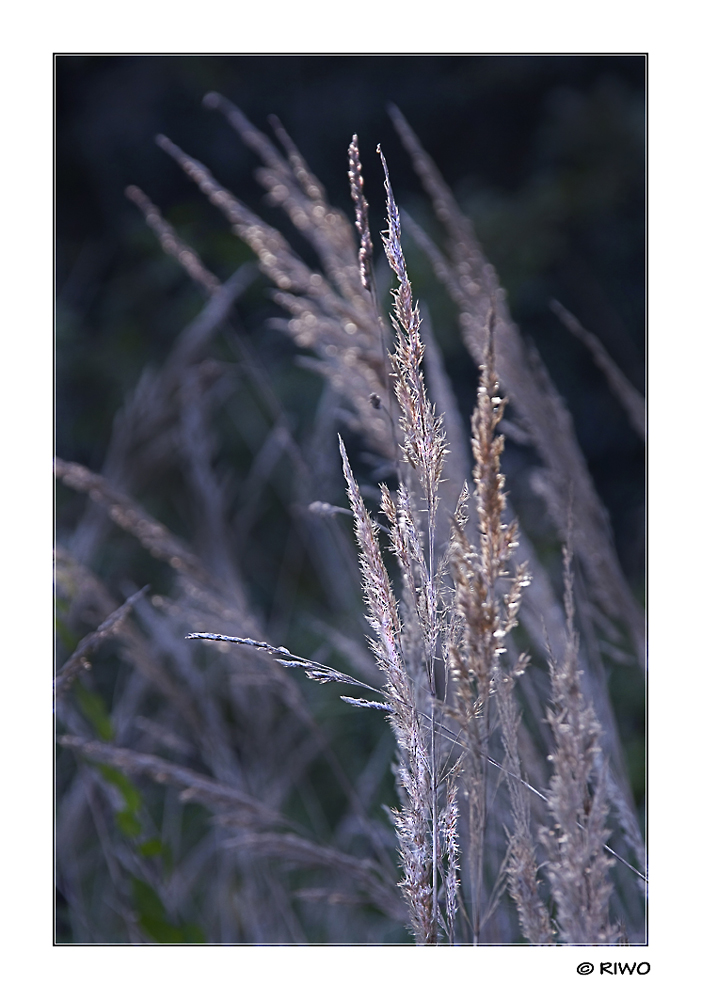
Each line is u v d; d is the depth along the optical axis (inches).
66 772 104.0
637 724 96.0
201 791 79.4
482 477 66.7
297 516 112.0
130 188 83.7
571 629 67.8
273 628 121.6
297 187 82.7
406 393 68.6
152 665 88.5
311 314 81.4
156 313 212.7
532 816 74.7
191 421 132.2
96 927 87.0
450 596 69.5
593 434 213.3
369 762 96.0
